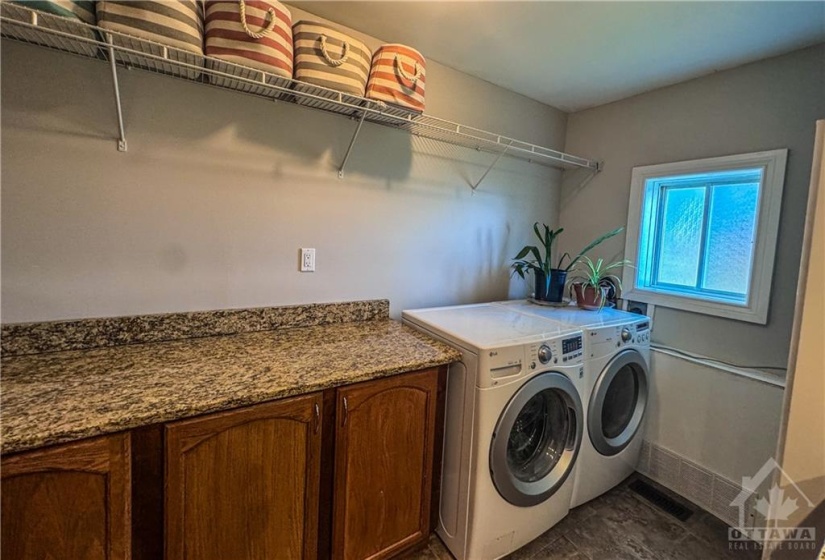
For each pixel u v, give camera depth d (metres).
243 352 1.37
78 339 1.29
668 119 2.12
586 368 1.72
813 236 1.14
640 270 2.26
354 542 1.35
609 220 2.42
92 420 0.87
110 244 1.32
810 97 1.63
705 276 2.05
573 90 2.25
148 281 1.40
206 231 1.49
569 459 1.69
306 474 1.21
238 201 1.54
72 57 1.21
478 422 1.40
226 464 1.06
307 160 1.68
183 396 1.01
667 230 2.22
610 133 2.40
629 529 1.76
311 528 1.25
